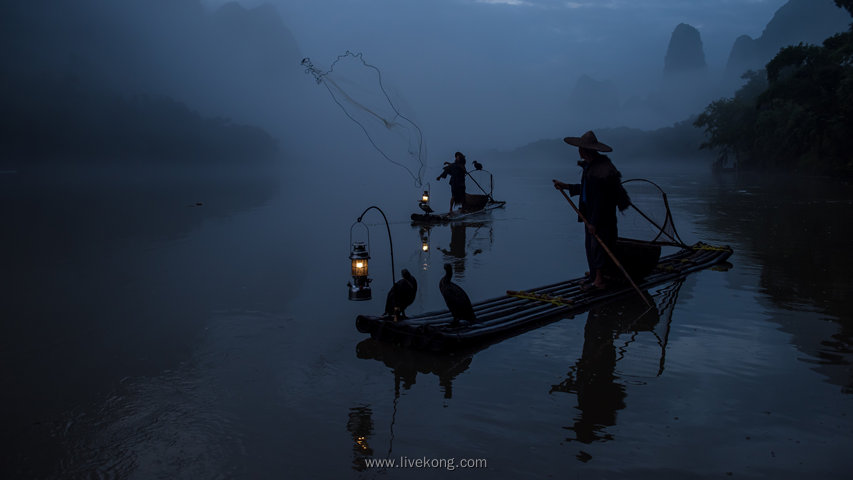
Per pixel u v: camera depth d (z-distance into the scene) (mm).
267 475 2789
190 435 3244
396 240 11445
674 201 20875
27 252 10078
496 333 5016
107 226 13992
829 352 4555
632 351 4656
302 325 5508
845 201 19969
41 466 2939
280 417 3469
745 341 4871
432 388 3916
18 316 5926
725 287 6949
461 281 7492
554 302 6062
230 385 4008
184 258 9398
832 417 3387
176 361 4520
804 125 43719
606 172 6336
